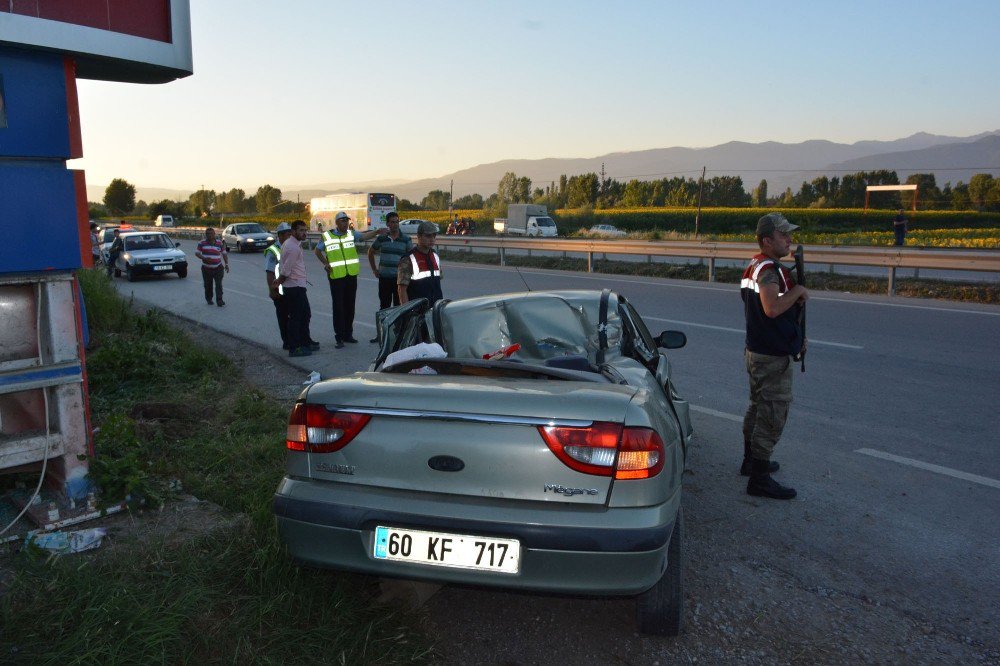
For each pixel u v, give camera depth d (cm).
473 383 289
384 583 339
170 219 7431
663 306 1329
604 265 2255
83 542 346
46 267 371
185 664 266
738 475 493
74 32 374
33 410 400
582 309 451
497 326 443
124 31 398
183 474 454
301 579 319
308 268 2672
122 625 277
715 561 370
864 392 696
